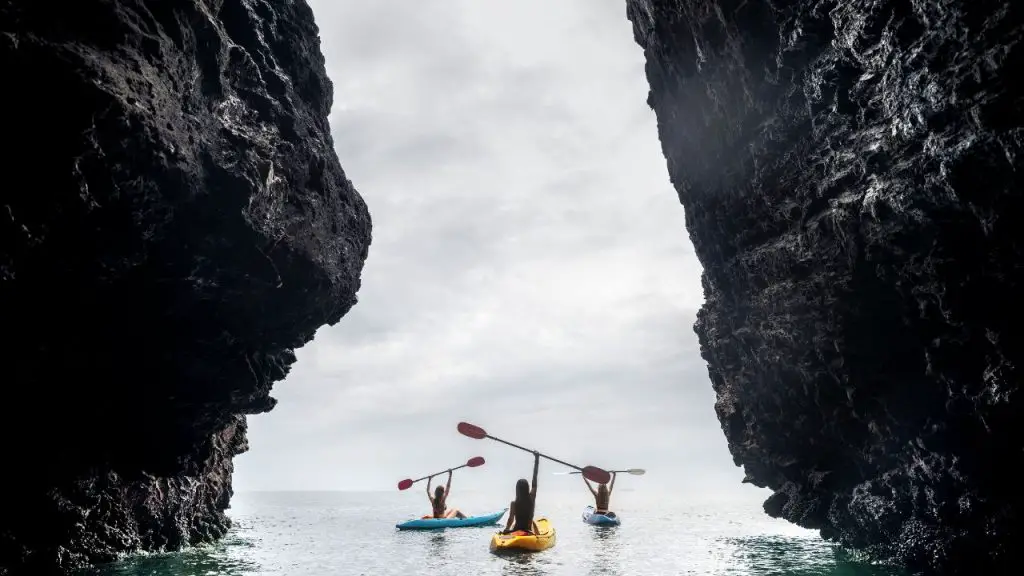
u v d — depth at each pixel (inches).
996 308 384.2
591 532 996.6
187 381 559.5
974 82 354.9
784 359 597.0
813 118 508.4
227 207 470.0
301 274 571.5
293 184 563.5
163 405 561.3
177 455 604.4
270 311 575.8
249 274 513.3
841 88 469.7
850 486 608.4
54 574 495.5
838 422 558.6
